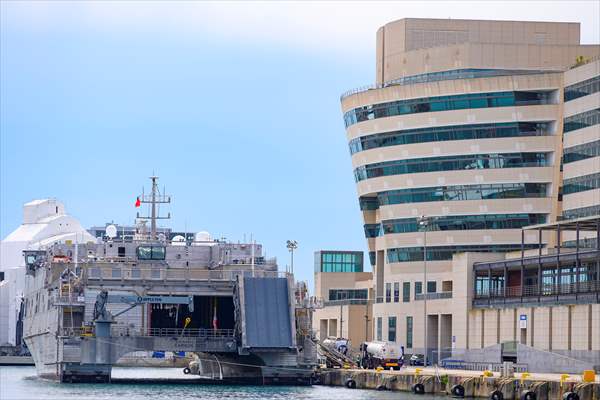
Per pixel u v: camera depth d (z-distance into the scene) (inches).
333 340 7283.5
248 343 5949.8
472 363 6323.8
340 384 6102.4
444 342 7613.2
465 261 6988.2
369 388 5871.1
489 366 6063.0
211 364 7308.1
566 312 5930.1
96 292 6038.4
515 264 6560.0
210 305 6574.8
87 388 5723.4
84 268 6127.0
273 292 6067.9
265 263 6929.1
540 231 6397.6
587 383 4439.0
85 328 5994.1
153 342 5944.9
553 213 7864.2
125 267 6427.2
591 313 5718.5
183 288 6087.6
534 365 5890.8
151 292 6067.9
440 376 5393.7
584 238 7396.7
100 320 5915.4
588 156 7514.8
